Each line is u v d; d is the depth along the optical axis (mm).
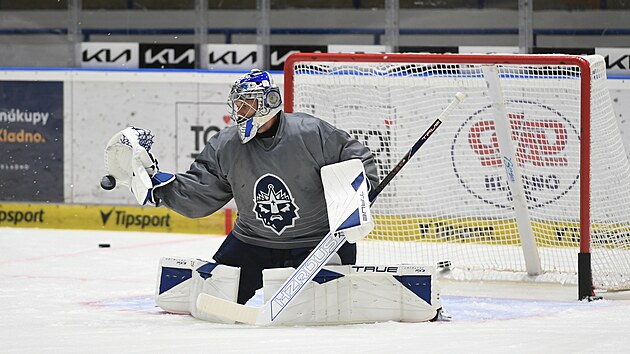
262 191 10219
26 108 21078
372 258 15125
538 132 15328
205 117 20312
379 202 15625
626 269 13039
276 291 9891
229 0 21203
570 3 20000
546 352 8094
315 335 8930
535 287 13219
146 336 8930
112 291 12836
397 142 15648
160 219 20500
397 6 20719
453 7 20562
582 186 12211
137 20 21500
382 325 9750
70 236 19672
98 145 20797
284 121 10141
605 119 13172
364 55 13156
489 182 15781
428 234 15766
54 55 22000
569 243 15430
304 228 10359
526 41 20266
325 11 21031
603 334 9047
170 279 10703
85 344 8500
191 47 21406
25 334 9148
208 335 8953
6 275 14406
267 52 21219
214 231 20203
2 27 22234
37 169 21094
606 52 19953
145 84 20547
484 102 15891
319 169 10125
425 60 12906
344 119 14867
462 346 8352
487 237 15797
